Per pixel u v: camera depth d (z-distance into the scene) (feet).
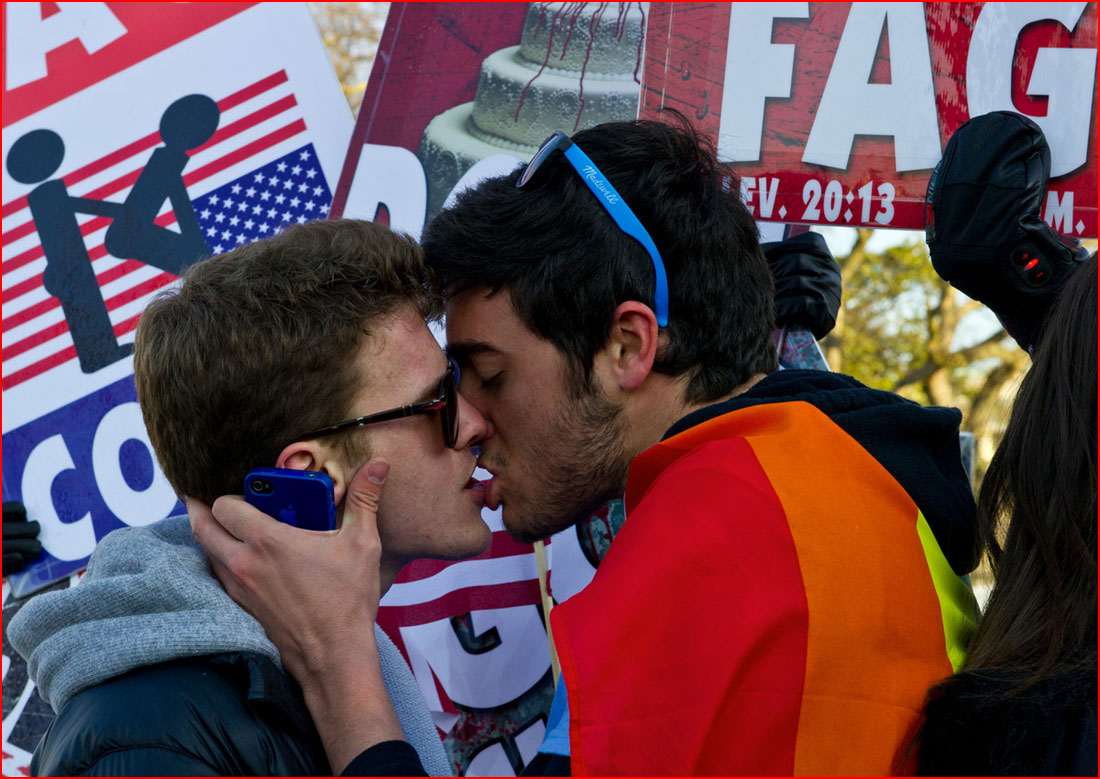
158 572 3.36
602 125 4.00
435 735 4.08
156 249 5.30
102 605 3.36
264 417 3.51
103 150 5.32
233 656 3.23
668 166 3.86
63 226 5.32
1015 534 3.10
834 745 2.89
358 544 3.49
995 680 2.78
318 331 3.51
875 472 3.30
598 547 5.37
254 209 5.29
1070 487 2.94
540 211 3.78
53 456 5.29
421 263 3.79
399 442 3.66
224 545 3.48
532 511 3.98
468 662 5.28
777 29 4.93
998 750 2.68
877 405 3.58
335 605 3.40
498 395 3.91
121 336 5.29
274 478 3.47
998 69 4.82
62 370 5.30
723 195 4.00
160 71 5.32
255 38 5.32
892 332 24.64
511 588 5.31
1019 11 4.79
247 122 5.32
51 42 5.32
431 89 5.18
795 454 3.25
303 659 3.38
